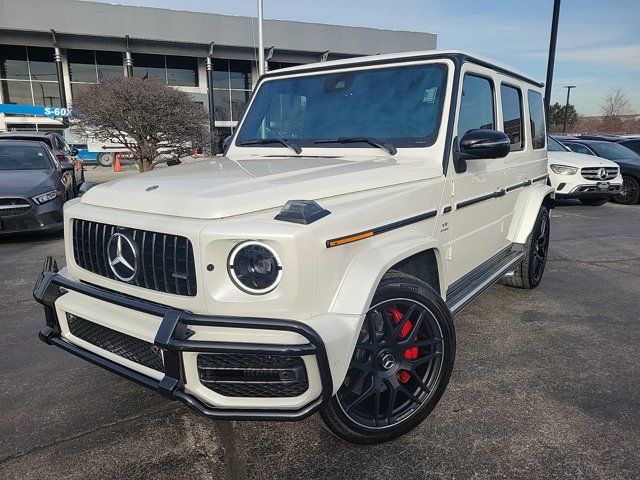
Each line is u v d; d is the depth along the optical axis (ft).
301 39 101.71
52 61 98.07
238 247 6.48
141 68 101.55
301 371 6.67
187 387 6.75
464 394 10.02
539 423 8.99
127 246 7.38
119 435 8.79
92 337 8.11
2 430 8.97
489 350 12.13
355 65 11.30
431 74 10.39
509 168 13.34
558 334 13.16
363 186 8.13
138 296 7.37
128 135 56.03
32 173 26.07
